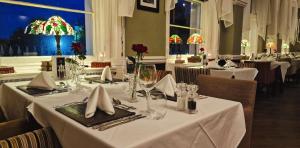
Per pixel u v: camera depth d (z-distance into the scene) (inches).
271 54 257.0
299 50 343.3
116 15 110.6
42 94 54.3
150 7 132.7
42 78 60.6
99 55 109.7
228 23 191.0
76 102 46.5
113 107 39.8
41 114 44.4
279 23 281.7
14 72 82.9
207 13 180.7
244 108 64.7
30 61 93.2
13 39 89.6
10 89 64.7
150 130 31.1
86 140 30.5
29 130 49.0
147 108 42.4
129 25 121.7
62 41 101.8
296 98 170.9
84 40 110.3
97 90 39.6
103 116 36.4
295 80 252.5
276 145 86.0
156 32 138.6
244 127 47.6
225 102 48.2
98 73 100.6
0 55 86.9
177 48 165.9
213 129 40.1
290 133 98.6
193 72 125.5
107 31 108.7
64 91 58.1
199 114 39.0
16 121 47.4
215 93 71.6
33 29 85.6
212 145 40.1
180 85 47.7
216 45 185.9
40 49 96.5
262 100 163.3
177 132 32.0
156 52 140.1
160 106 44.2
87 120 34.4
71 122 34.2
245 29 223.5
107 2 107.4
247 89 66.4
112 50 111.5
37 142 38.0
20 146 35.9
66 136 35.4
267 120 116.4
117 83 69.6
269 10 257.1
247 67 152.5
